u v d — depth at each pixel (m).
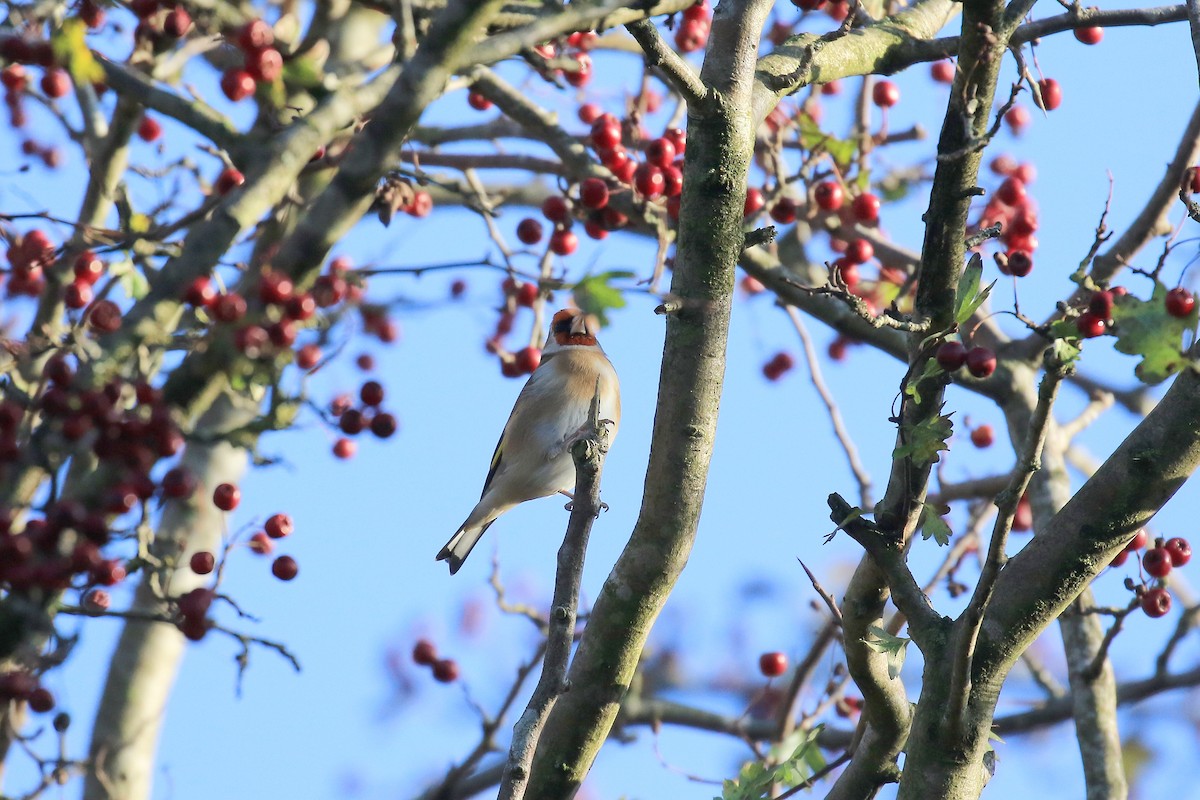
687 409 8.40
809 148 12.91
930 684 8.01
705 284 8.35
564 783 8.89
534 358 13.44
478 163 14.46
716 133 8.30
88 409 8.83
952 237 8.25
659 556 8.61
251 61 10.34
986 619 8.00
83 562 8.65
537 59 11.79
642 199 12.30
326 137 10.29
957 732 7.80
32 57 9.39
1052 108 12.01
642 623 8.77
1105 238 7.88
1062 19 11.09
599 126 12.41
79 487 9.09
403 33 10.45
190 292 9.48
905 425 8.23
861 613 8.87
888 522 8.51
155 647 13.10
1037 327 7.64
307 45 11.07
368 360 12.44
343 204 9.73
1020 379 13.40
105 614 9.09
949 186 8.16
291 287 9.48
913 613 8.29
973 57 8.02
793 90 9.79
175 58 11.56
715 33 8.45
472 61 9.14
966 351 7.76
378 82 10.50
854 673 9.00
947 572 13.28
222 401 13.59
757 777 9.27
